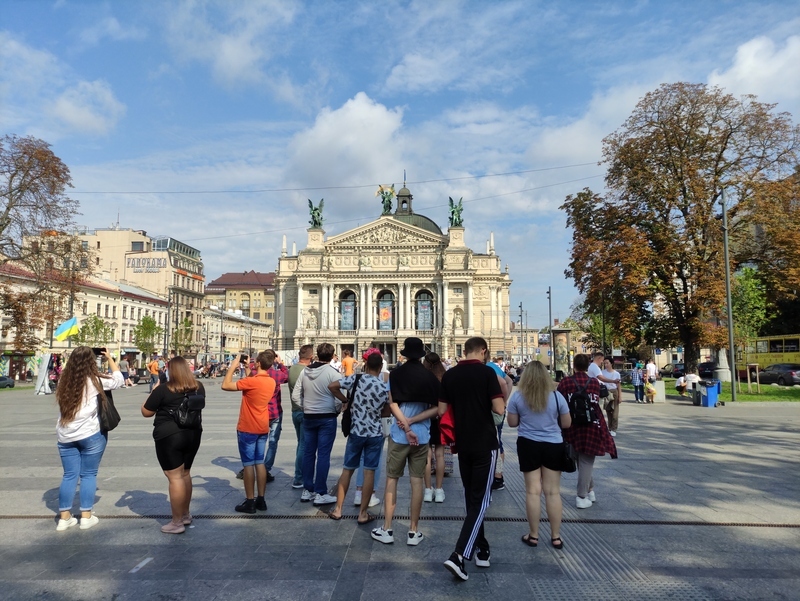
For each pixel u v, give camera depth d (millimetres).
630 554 8711
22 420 25922
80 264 57625
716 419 26797
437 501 11891
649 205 47250
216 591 7367
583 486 11203
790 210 44031
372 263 117875
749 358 62344
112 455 16516
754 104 44844
